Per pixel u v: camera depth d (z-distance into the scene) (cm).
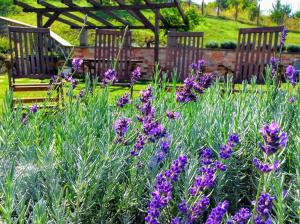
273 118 260
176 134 240
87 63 988
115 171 199
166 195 156
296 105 275
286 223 198
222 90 357
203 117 269
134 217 204
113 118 254
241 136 238
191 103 282
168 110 247
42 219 147
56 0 2833
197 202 163
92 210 205
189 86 238
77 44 1442
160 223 183
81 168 186
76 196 192
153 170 202
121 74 765
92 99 292
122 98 251
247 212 144
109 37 753
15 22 1513
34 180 196
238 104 274
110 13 1128
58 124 246
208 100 304
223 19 3803
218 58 1249
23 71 609
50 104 367
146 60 1262
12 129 267
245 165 232
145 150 224
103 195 206
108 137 216
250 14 4091
